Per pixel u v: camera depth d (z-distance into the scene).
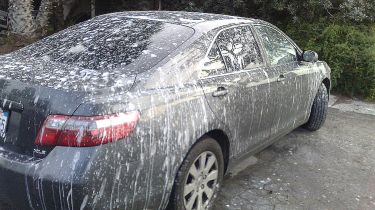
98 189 2.45
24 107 2.62
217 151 3.34
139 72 2.92
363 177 4.42
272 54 4.30
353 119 6.40
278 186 4.09
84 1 10.17
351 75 7.57
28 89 2.65
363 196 4.02
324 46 7.73
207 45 3.40
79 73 2.86
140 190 2.67
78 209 2.44
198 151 3.09
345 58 7.54
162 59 3.09
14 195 2.61
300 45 8.05
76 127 2.45
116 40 3.39
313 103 5.39
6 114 2.71
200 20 3.71
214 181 3.40
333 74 7.49
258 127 3.92
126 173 2.56
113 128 2.50
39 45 3.58
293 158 4.77
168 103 2.83
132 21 3.74
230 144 3.51
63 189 2.42
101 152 2.45
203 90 3.16
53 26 9.05
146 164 2.66
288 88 4.37
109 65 3.01
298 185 4.14
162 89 2.88
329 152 5.02
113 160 2.49
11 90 2.71
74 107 2.50
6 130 2.71
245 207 3.67
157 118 2.73
